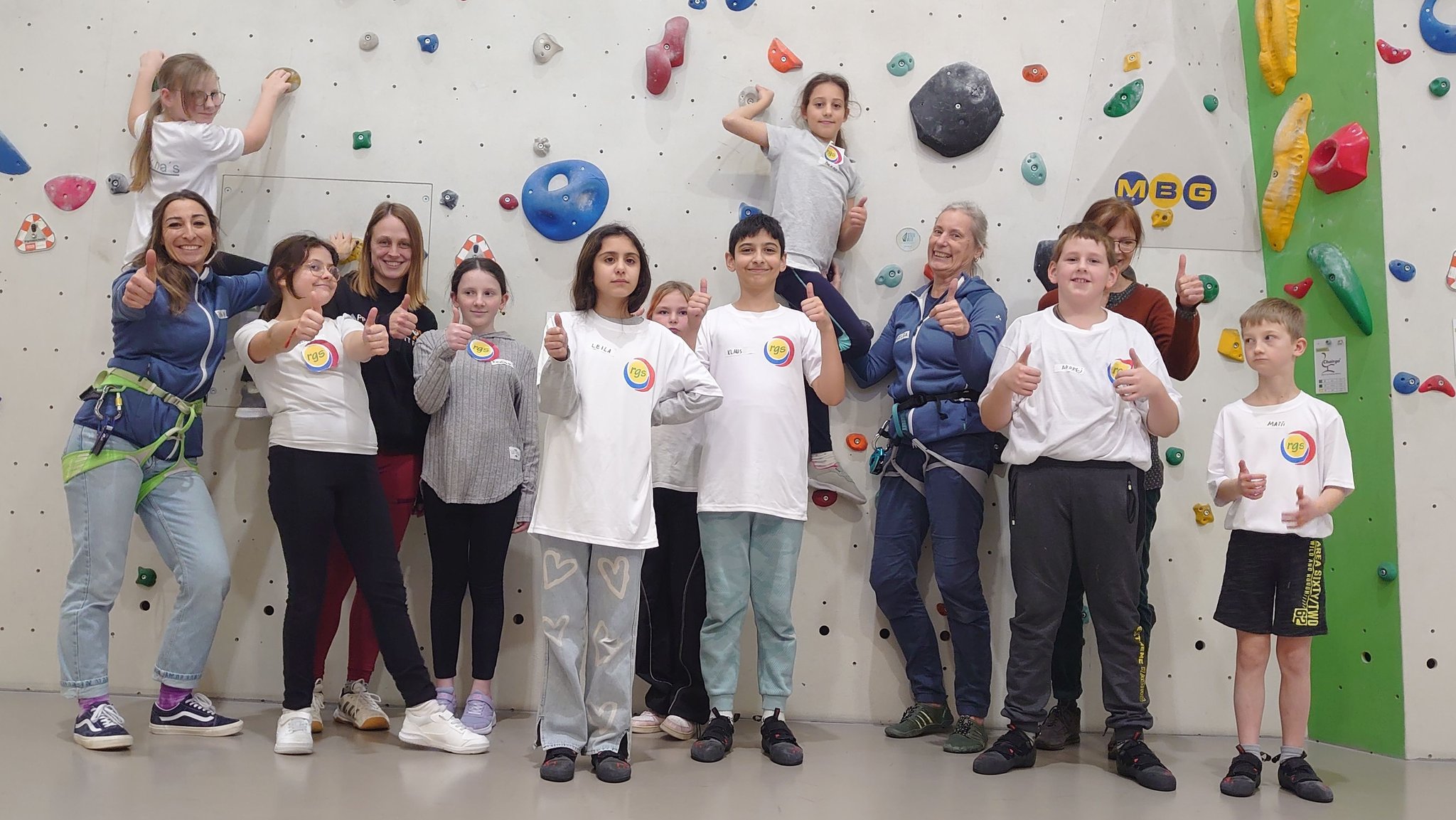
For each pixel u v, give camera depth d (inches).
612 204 118.6
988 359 102.0
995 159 118.6
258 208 116.9
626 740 87.6
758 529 98.1
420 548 114.1
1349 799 85.7
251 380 113.7
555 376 84.4
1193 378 116.0
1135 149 117.7
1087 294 95.0
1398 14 107.7
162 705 97.0
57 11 117.5
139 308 90.8
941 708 108.8
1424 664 102.5
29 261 116.0
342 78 118.2
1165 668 114.0
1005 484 115.5
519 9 119.3
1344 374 109.1
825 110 113.1
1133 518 92.4
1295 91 114.3
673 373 92.0
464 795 78.1
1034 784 87.8
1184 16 118.3
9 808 70.9
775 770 89.8
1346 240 109.1
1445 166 106.5
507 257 117.6
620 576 86.4
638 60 119.5
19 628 113.8
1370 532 106.3
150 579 113.7
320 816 71.2
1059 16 119.3
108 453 93.0
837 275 117.7
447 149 118.2
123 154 116.8
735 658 97.3
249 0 118.0
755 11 119.6
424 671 95.7
